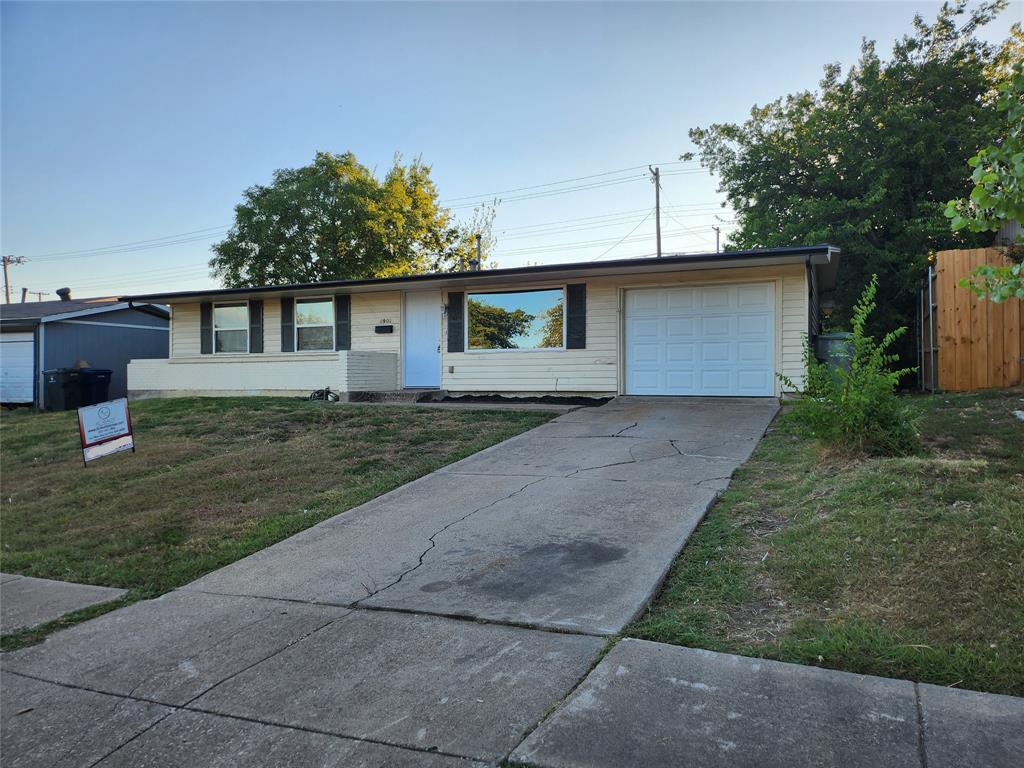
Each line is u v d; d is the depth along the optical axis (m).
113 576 5.39
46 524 6.94
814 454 6.64
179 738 3.05
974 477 5.00
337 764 2.76
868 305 6.57
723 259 11.23
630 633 3.67
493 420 10.67
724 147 21.36
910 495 4.85
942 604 3.52
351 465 8.30
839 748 2.59
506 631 3.81
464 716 3.02
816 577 3.99
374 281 14.20
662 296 12.70
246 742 2.97
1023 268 3.69
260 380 15.75
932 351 12.29
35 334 19.52
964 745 2.55
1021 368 10.52
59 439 11.80
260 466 8.50
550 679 3.26
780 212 20.09
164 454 9.61
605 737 2.76
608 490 6.40
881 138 17.83
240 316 16.77
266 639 3.99
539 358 13.66
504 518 5.84
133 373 17.42
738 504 5.53
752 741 2.67
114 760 2.93
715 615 3.78
